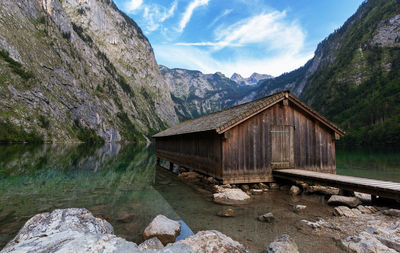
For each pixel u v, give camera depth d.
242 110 12.94
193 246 4.47
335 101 149.62
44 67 102.44
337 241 5.40
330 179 9.07
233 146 11.53
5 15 100.88
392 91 116.94
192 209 8.59
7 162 22.14
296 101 12.52
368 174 16.39
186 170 17.94
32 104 84.94
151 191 11.84
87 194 11.05
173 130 22.44
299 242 5.41
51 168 19.25
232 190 10.38
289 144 12.52
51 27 132.75
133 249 3.26
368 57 164.25
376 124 98.06
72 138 90.38
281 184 12.11
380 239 5.07
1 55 86.31
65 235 3.96
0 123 70.69
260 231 6.23
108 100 146.62
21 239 4.54
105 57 192.00
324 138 13.23
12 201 9.61
